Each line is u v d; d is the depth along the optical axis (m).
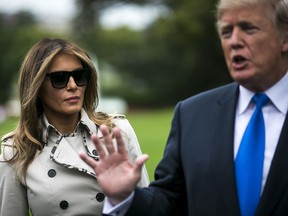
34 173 3.54
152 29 51.22
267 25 2.76
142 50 53.56
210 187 2.90
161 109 50.94
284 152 2.77
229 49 2.82
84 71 3.60
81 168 3.51
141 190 3.04
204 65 47.25
